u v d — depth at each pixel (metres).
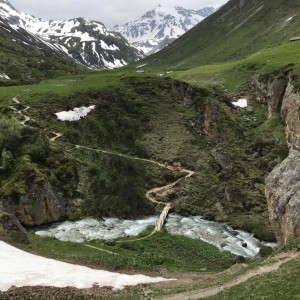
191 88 121.31
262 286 37.41
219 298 37.50
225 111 115.06
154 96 121.50
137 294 43.44
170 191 95.00
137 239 73.81
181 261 66.19
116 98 118.31
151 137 109.81
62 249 63.59
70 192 88.56
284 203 68.12
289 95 103.19
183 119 114.75
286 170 73.31
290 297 32.28
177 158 103.94
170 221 86.25
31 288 44.00
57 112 110.62
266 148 102.88
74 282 47.34
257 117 116.81
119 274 52.34
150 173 99.12
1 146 90.00
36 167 87.06
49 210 82.19
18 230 63.75
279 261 48.16
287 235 65.19
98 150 102.75
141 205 90.19
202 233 80.31
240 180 96.06
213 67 157.38
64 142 101.69
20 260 53.44
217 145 106.38
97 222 84.12
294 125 96.94
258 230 81.38
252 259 66.69
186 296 41.34
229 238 79.31
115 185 92.44
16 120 96.75
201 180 97.81
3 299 41.34
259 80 122.62
